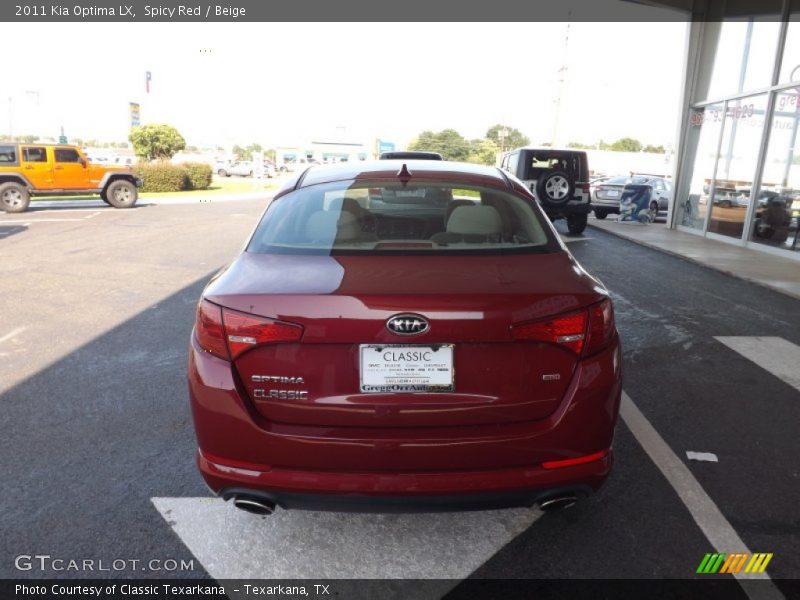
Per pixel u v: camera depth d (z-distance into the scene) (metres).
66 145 18.02
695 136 14.05
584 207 13.32
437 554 2.48
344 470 2.09
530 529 2.64
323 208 2.76
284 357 2.08
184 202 22.77
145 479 3.03
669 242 11.99
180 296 6.87
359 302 2.04
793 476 3.10
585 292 2.21
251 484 2.12
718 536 2.60
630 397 4.09
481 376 2.09
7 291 7.10
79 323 5.76
